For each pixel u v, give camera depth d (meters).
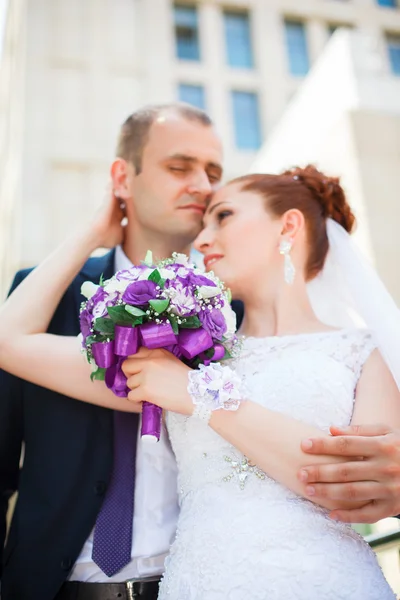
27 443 2.11
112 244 2.40
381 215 4.93
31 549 1.93
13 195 13.07
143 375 1.72
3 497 2.23
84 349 1.79
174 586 1.64
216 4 16.06
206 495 1.71
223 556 1.58
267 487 1.67
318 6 16.66
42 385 1.98
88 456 2.02
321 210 2.22
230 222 2.11
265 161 6.86
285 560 1.54
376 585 1.57
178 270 1.75
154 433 1.71
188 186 2.38
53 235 12.18
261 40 15.96
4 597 1.94
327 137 5.43
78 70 13.89
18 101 13.05
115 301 1.70
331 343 1.91
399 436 1.59
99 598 1.86
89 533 1.92
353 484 1.54
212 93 15.11
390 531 2.17
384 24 16.95
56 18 14.24
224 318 1.76
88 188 12.70
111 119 13.64
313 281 2.24
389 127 5.24
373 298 1.97
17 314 2.00
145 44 14.88
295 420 1.67
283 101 15.54
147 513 1.98
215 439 1.76
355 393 1.83
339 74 5.44
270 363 1.87
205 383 1.67
